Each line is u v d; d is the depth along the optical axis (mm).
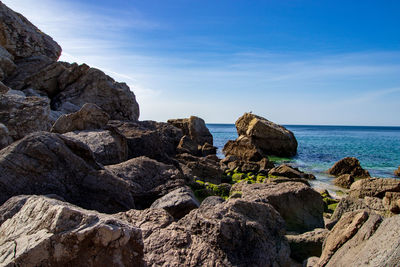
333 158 37500
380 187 13000
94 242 3592
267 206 7047
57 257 3521
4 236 4230
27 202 4711
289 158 37750
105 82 27234
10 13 26484
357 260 4676
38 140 7246
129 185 8523
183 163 19203
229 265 5195
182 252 5238
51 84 25953
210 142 42781
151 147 15398
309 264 6109
